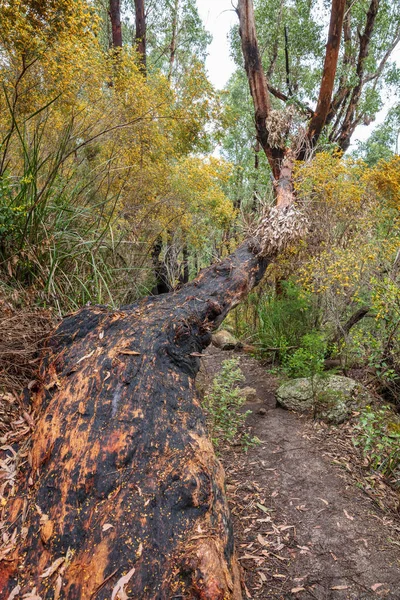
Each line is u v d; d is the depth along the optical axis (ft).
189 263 34.40
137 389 6.96
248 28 25.48
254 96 26.17
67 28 12.94
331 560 7.41
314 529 8.23
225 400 12.50
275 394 14.84
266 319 22.16
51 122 14.38
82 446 6.03
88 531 5.12
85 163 15.84
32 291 10.18
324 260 15.87
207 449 6.66
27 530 5.30
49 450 6.13
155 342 8.00
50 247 11.39
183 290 11.16
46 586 4.71
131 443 6.10
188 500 5.54
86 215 13.16
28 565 4.95
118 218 15.03
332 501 9.18
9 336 8.23
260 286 24.41
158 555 4.92
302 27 37.83
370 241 15.08
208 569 4.73
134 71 19.40
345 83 35.29
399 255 14.53
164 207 20.95
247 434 12.00
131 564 4.78
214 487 6.06
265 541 7.86
